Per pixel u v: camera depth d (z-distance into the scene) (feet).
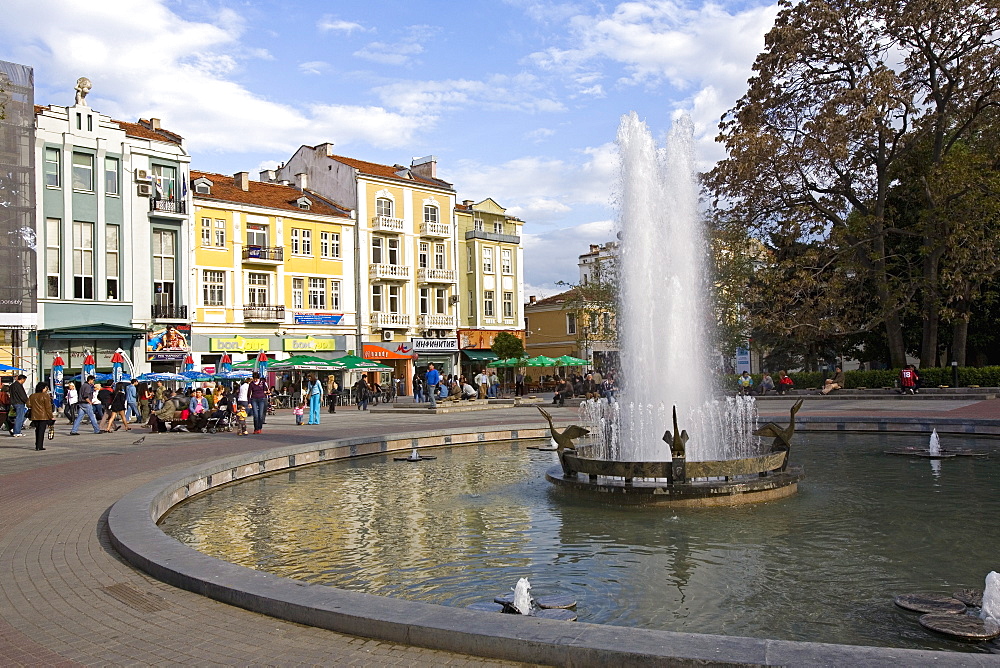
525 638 14.65
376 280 187.32
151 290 140.36
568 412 108.68
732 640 14.10
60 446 65.10
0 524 30.01
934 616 19.36
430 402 125.59
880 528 29.91
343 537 31.12
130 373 118.93
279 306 165.99
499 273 220.23
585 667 14.02
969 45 118.11
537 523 32.60
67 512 32.48
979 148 123.44
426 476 48.19
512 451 61.93
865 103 117.60
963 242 118.21
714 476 35.29
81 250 131.23
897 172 129.70
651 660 13.50
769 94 131.34
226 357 130.41
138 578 21.71
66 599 19.80
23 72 119.03
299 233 173.27
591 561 26.20
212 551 28.96
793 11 127.75
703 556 26.40
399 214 194.49
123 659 15.64
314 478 48.06
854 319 135.13
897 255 131.64
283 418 108.99
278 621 17.67
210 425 80.53
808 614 20.17
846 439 61.77
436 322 199.00
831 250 128.26
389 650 15.58
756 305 141.38
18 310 115.85
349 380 175.42
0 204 113.39
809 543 27.81
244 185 169.68
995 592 19.22
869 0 119.96
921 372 123.85
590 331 177.58
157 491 34.78
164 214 141.28
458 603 21.68
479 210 216.95
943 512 32.68
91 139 132.26
